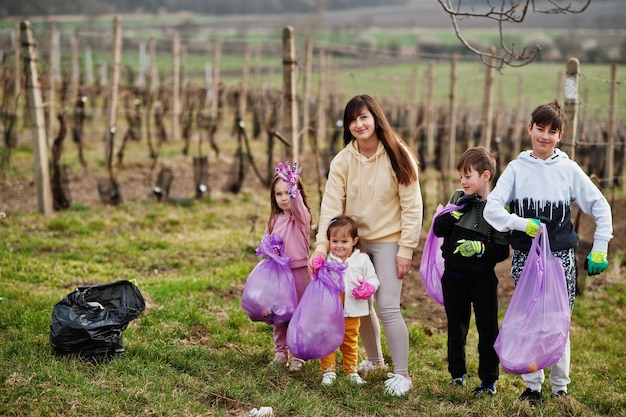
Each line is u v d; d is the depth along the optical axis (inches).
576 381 218.5
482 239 183.3
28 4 2251.5
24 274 273.1
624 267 362.9
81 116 520.1
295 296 194.9
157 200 443.8
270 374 191.6
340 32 2910.9
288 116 319.9
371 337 201.8
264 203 465.1
